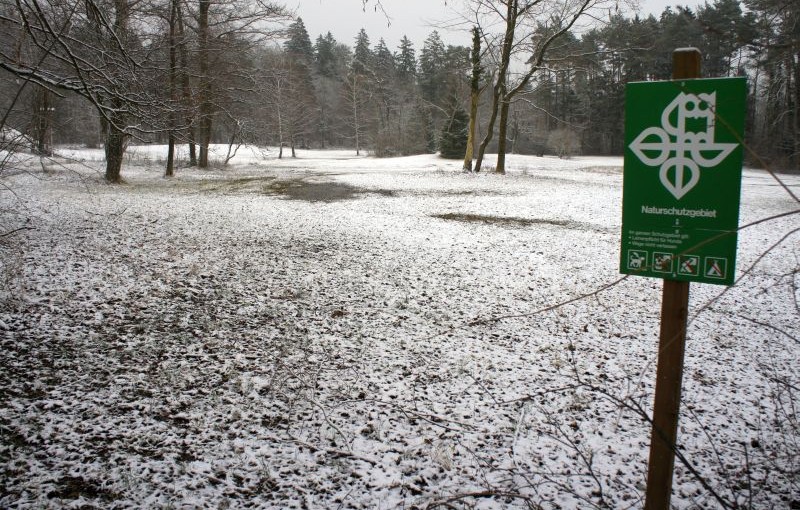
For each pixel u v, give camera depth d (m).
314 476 3.99
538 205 19.45
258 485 3.83
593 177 31.34
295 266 9.95
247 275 9.09
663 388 3.12
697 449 4.73
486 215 17.17
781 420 5.30
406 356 6.46
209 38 18.42
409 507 3.68
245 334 6.67
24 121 9.02
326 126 81.38
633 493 4.03
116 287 7.76
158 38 11.38
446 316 7.97
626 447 4.73
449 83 51.56
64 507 3.39
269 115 45.38
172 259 9.56
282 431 4.59
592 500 3.90
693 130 2.88
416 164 41.41
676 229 2.99
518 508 3.73
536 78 28.50
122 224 12.26
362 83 70.06
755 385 6.14
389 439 4.61
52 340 5.87
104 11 8.80
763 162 2.60
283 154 61.97
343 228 13.90
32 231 10.66
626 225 3.13
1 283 7.14
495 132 67.06
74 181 20.53
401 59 89.00
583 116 63.47
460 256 11.66
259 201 18.17
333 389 5.46
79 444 4.12
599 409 5.43
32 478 3.66
